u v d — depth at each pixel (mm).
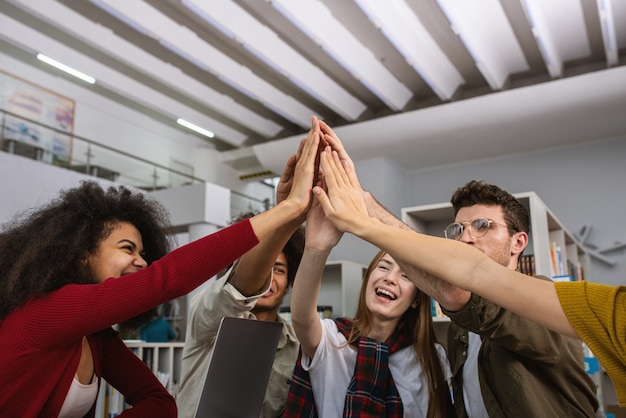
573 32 8352
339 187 1240
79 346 1091
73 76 10742
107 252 1164
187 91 9797
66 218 1120
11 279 1014
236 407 1192
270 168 11453
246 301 1439
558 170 9375
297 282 1432
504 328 1222
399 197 10352
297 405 1519
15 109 9688
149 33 7875
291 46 9117
